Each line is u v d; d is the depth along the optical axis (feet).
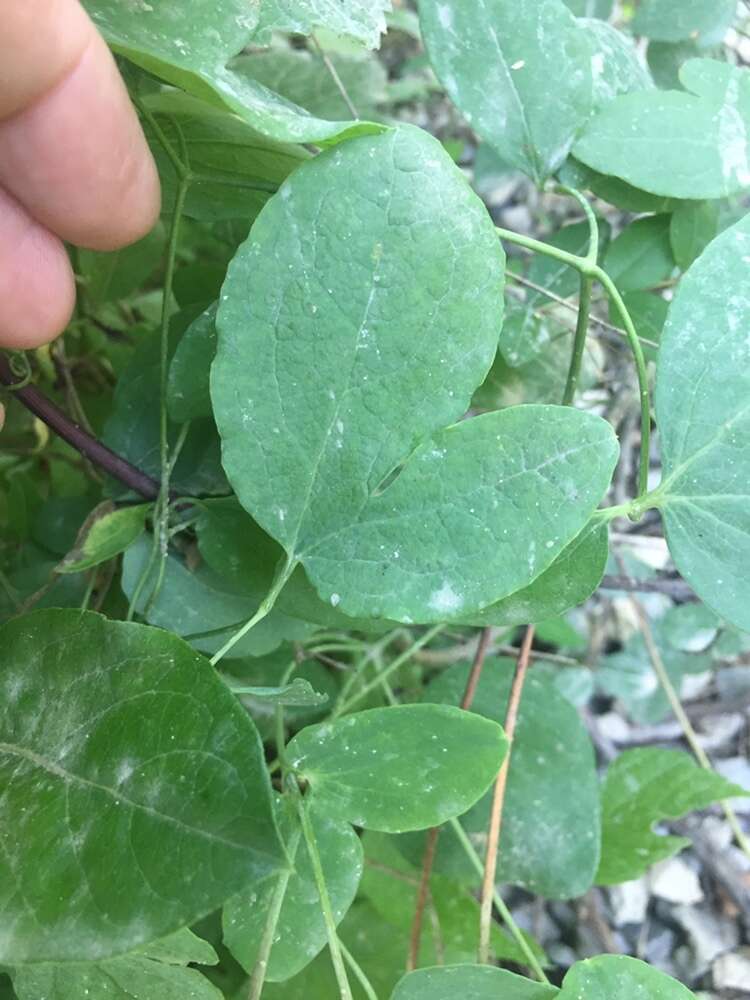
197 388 0.38
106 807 0.27
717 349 0.34
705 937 0.80
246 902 0.36
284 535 0.32
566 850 0.51
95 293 0.58
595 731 0.82
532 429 0.30
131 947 0.25
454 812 0.32
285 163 0.38
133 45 0.29
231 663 0.53
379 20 0.35
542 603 0.36
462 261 0.30
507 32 0.40
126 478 0.42
